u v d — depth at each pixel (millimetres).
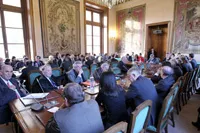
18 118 1178
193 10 5809
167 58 5770
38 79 2113
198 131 2113
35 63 4664
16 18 5352
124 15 8445
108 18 8414
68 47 6660
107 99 1348
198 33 5766
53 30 6020
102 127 1012
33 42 5492
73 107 921
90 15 7945
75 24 6809
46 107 1375
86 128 905
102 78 1395
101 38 8750
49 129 882
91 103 1008
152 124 1621
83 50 7348
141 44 7758
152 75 3203
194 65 4234
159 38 7379
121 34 8750
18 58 5488
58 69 3178
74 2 6629
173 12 6395
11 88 1781
